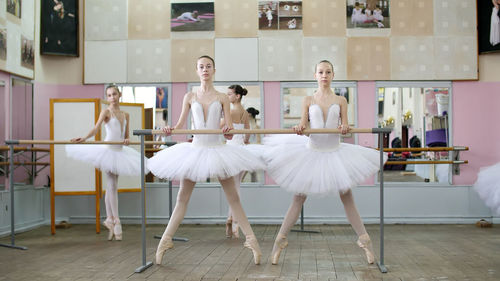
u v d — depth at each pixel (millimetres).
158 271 3434
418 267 3543
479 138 6262
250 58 6340
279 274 3307
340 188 3438
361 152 3684
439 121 6281
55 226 5914
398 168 6281
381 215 3539
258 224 6246
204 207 6340
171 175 3504
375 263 3682
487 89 6270
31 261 3879
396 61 6270
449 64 6246
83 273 3396
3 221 5344
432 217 6246
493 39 6164
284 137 3996
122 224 6316
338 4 6316
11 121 5582
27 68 5844
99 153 4902
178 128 3764
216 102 3773
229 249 4375
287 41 6328
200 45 6371
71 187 5512
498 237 5098
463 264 3656
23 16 5758
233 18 6363
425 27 6270
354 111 6305
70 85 6383
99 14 6418
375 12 6293
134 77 6383
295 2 6348
